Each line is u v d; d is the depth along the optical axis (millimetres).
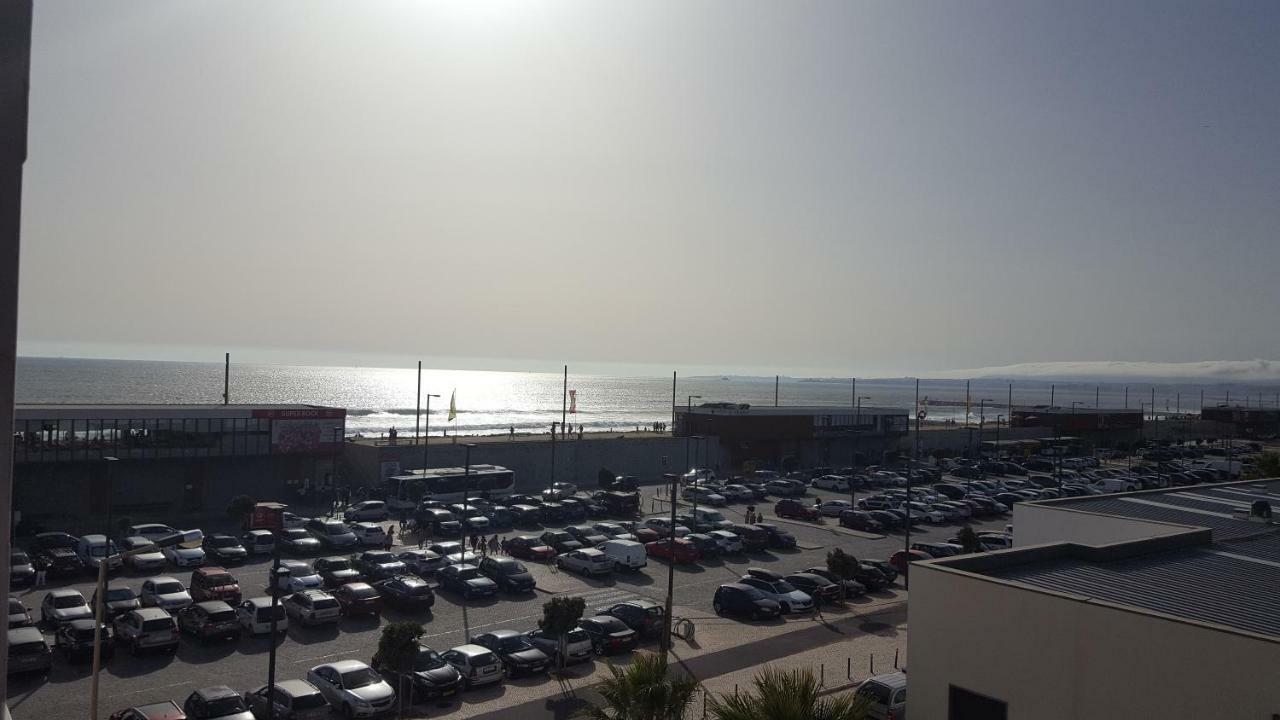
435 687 26938
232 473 59875
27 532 49000
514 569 41375
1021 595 16750
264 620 32531
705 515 58469
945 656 17891
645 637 34844
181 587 35812
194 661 29734
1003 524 65625
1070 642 16078
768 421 95562
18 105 7137
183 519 55250
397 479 63031
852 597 43219
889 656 33250
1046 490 77312
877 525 60625
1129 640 15359
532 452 76125
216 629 31531
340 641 32594
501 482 68312
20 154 7129
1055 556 22562
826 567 48094
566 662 30922
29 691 26422
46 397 187500
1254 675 14047
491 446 73625
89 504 53875
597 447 81188
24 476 51500
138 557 41625
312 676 26875
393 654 25969
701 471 81750
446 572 41031
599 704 27109
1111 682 15547
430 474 64875
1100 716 15633
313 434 63281
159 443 56531
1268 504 30656
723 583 44594
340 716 25625
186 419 57688
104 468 54250
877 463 102500
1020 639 16734
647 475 84938
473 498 63406
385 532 50969
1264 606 18750
